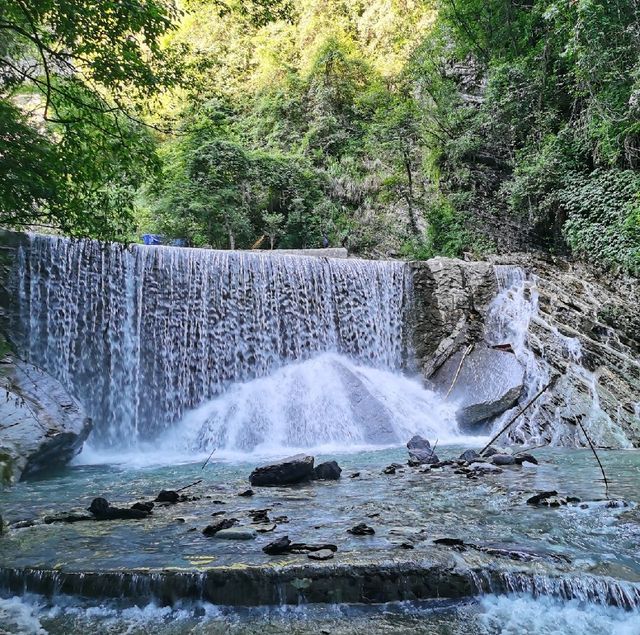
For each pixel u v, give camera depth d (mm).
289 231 20891
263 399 12086
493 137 20344
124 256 12031
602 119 15883
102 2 5973
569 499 5746
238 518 5074
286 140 24797
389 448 10711
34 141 5945
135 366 11891
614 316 14352
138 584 3592
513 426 12125
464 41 22516
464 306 14969
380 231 21000
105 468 8922
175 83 7684
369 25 27922
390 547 4047
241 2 9234
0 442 7770
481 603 3533
